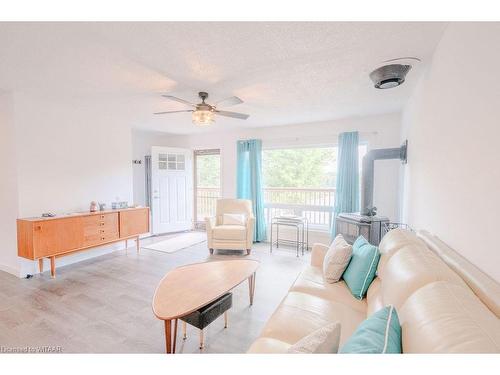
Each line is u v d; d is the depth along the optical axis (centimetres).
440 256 147
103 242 374
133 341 197
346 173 417
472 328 75
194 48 192
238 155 527
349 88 280
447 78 163
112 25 162
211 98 313
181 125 494
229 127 519
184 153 595
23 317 229
